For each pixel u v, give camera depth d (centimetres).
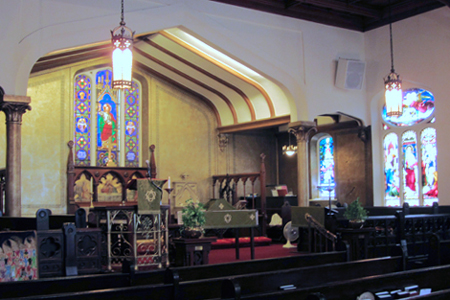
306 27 1369
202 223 777
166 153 1570
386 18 1411
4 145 1294
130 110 1557
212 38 1208
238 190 1688
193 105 1633
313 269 523
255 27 1277
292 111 1364
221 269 543
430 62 1328
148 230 767
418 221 977
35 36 984
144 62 1511
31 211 1331
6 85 942
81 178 1436
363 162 1491
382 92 1445
